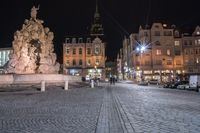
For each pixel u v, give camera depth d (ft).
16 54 143.23
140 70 314.76
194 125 33.68
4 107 55.67
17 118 40.55
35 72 143.33
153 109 51.67
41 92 107.76
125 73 422.00
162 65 313.12
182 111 48.21
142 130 30.89
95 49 379.76
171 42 315.37
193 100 72.69
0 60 373.20
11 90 111.14
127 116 42.57
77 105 59.77
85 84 187.42
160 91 126.00
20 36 144.77
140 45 321.52
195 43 311.88
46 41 149.59
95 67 374.63
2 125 34.60
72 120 38.68
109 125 34.65
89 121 37.83
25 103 64.28
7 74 122.01
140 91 124.67
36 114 45.06
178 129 31.09
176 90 138.92
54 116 42.70
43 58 145.59
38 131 30.66
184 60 313.12
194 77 135.03
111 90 133.69
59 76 143.54
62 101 70.03
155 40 315.37
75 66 377.91
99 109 52.19
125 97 84.99
